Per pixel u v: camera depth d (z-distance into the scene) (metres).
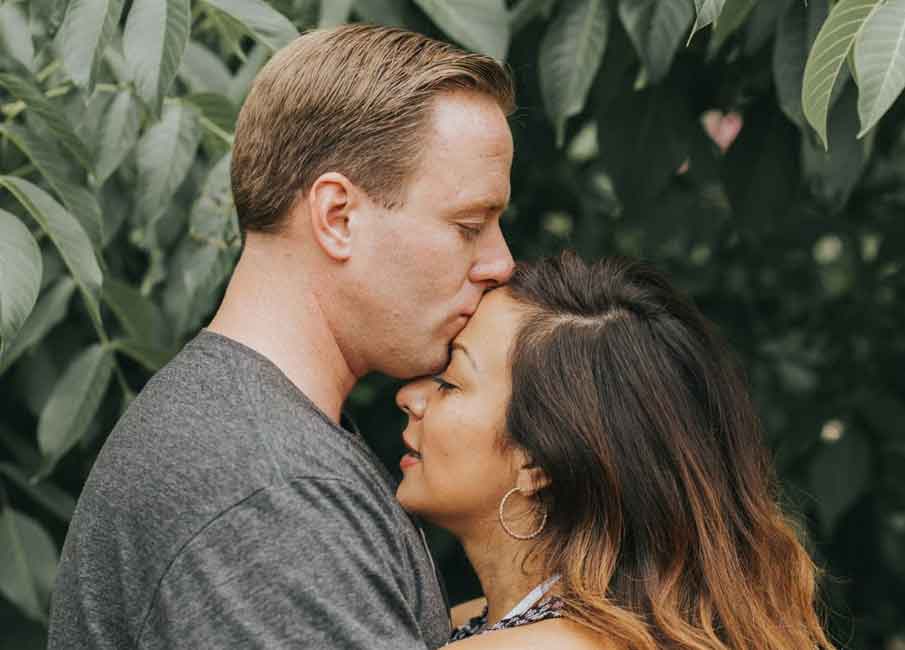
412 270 1.47
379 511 1.39
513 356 1.57
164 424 1.38
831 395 2.90
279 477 1.33
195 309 2.06
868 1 1.39
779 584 1.68
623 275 1.65
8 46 1.93
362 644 1.29
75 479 2.51
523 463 1.57
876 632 3.10
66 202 1.81
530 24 2.21
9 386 2.45
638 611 1.55
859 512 2.99
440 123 1.44
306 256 1.48
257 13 1.74
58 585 1.45
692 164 2.36
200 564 1.30
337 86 1.44
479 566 1.65
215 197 1.94
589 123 2.72
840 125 1.87
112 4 1.62
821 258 3.54
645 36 1.83
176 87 2.20
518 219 3.07
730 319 3.15
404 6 1.97
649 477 1.56
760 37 1.91
